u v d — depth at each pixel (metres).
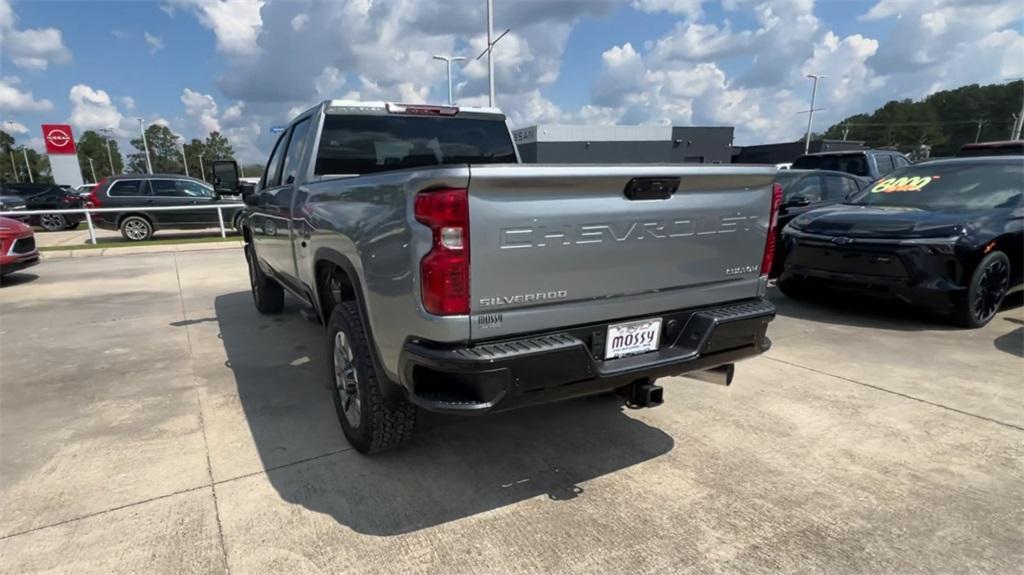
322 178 3.83
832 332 5.27
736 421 3.45
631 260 2.50
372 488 2.74
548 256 2.27
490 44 18.38
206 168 107.62
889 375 4.16
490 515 2.53
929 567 2.19
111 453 3.09
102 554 2.27
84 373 4.39
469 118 4.37
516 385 2.21
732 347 2.79
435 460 3.01
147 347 5.07
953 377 4.11
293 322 5.91
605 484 2.78
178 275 8.99
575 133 35.94
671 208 2.55
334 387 3.23
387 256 2.36
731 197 2.75
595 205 2.34
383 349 2.52
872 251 5.34
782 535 2.38
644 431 3.33
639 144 38.12
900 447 3.11
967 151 11.27
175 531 2.42
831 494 2.67
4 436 3.30
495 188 2.11
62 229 18.88
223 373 4.36
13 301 7.11
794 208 7.41
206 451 3.11
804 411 3.57
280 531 2.42
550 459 3.02
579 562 2.23
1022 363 4.39
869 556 2.25
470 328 2.19
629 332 2.58
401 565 2.21
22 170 90.44
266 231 4.93
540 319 2.33
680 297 2.71
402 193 2.23
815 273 5.82
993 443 3.13
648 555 2.27
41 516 2.52
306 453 3.08
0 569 2.18
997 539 2.34
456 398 2.23
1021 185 5.71
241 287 7.98
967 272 5.10
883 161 9.98
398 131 4.10
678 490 2.72
